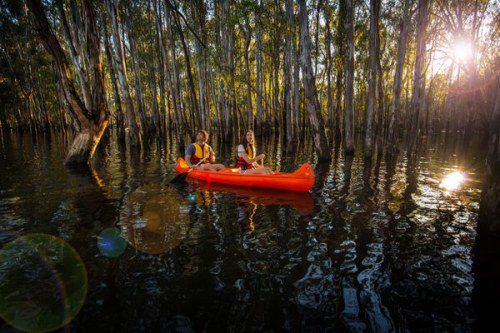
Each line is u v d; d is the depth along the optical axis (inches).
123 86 630.5
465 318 98.2
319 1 726.5
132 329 92.8
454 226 177.8
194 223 182.4
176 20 297.0
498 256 138.7
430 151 597.3
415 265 131.3
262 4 621.3
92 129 412.5
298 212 204.1
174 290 112.7
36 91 1146.7
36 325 94.0
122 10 784.9
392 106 475.5
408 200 235.3
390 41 968.9
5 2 900.0
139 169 384.2
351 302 105.7
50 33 351.6
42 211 205.2
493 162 145.0
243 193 256.8
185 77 1181.7
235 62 840.9
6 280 119.6
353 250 145.7
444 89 1173.1
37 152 569.6
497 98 142.6
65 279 120.3
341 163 438.6
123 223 181.9
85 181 307.0
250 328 93.0
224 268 128.4
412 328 93.5
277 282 117.9
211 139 900.6
